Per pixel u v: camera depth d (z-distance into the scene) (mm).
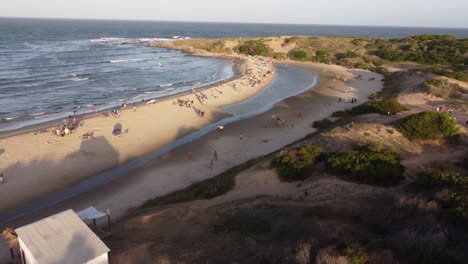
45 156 30188
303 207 16438
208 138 35875
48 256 12344
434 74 57156
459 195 14094
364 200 16531
